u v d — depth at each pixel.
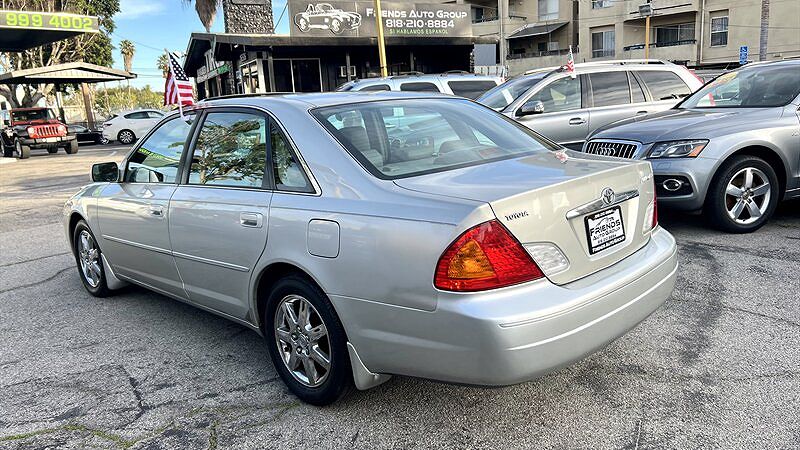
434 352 2.50
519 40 46.03
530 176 2.77
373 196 2.72
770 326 3.74
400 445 2.75
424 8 21.56
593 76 8.45
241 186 3.36
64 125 23.69
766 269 4.73
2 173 16.84
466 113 3.70
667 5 36.31
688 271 4.79
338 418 3.00
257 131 3.37
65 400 3.31
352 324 2.74
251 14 21.98
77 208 4.90
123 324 4.43
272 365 3.65
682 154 5.50
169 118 4.18
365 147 3.03
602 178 2.80
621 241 2.91
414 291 2.49
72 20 18.48
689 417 2.84
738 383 3.11
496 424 2.88
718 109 6.24
